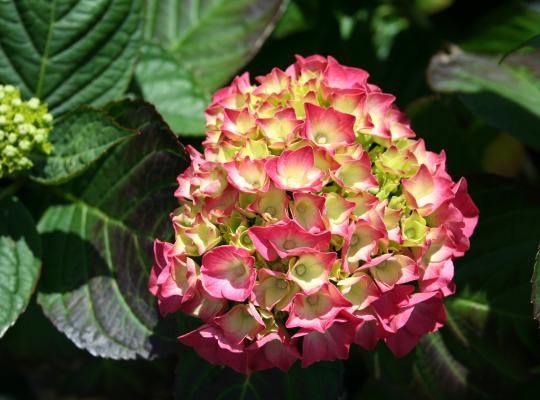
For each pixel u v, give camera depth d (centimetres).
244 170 44
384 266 44
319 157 44
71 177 49
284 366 44
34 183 53
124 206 51
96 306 50
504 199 52
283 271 44
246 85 48
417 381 52
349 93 46
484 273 52
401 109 65
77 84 52
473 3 69
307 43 65
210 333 44
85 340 50
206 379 49
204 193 44
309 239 43
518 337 51
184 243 45
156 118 50
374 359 53
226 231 44
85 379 65
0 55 51
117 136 48
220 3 61
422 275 45
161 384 64
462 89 57
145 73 56
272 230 43
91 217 52
